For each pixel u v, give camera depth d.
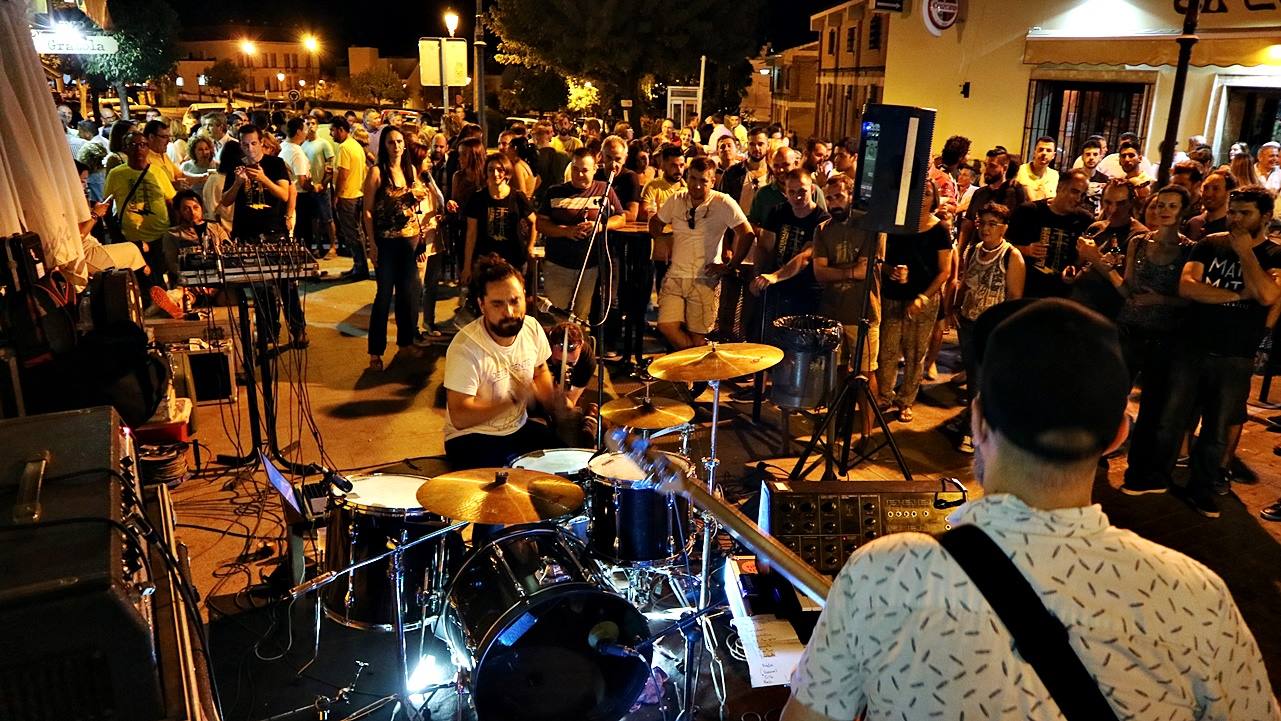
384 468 4.24
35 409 4.04
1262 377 7.41
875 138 4.47
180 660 2.04
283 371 7.14
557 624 2.75
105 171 9.27
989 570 1.14
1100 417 1.14
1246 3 9.45
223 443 5.71
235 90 67.25
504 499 3.00
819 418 5.92
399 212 7.19
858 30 21.22
